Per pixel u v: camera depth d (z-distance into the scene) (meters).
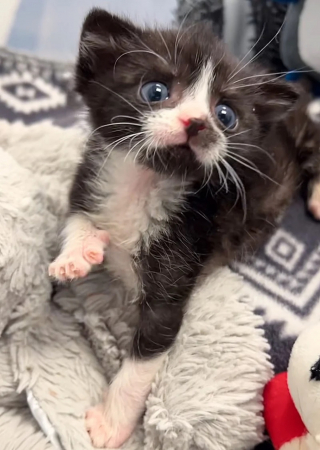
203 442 0.14
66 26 0.27
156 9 0.25
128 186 0.16
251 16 0.23
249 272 0.17
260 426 0.14
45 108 0.23
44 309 0.16
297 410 0.13
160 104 0.14
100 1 0.26
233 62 0.16
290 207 0.18
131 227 0.16
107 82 0.15
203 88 0.14
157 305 0.15
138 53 0.15
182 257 0.15
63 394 0.15
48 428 0.14
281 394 0.14
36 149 0.19
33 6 0.27
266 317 0.16
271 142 0.17
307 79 0.22
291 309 0.16
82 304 0.16
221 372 0.14
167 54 0.15
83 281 0.17
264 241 0.17
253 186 0.17
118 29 0.15
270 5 0.22
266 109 0.16
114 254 0.16
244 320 0.15
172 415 0.14
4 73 0.24
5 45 0.26
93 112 0.15
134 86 0.14
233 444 0.14
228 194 0.16
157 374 0.15
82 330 0.16
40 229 0.15
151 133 0.13
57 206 0.17
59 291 0.17
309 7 0.20
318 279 0.17
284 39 0.21
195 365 0.15
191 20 0.21
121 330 0.16
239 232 0.17
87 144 0.17
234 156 0.15
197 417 0.14
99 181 0.16
